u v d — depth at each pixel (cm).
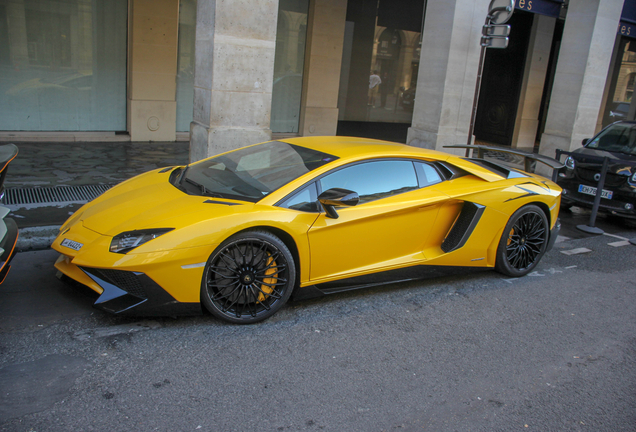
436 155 431
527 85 1505
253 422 242
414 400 273
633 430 264
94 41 1005
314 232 345
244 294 334
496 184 442
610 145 762
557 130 1076
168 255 299
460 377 300
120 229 314
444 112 832
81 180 688
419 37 1477
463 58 820
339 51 1259
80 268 308
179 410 246
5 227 321
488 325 373
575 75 1037
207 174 392
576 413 275
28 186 632
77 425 229
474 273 482
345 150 394
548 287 462
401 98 1523
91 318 330
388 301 401
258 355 303
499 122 1612
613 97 1778
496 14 728
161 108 1070
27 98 968
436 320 374
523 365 321
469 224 425
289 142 432
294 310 370
